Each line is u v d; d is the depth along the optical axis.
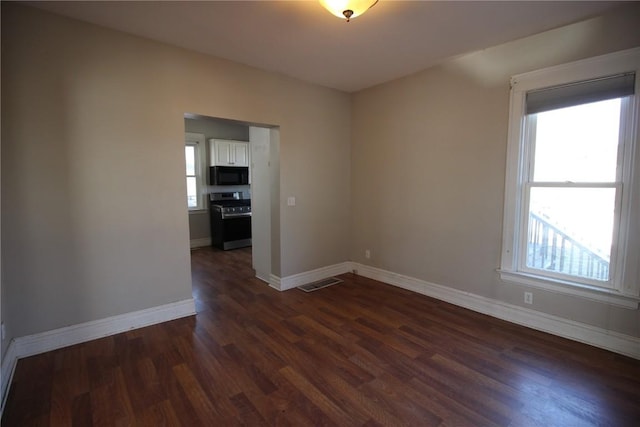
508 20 2.42
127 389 2.04
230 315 3.15
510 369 2.23
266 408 1.87
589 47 2.42
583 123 2.54
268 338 2.70
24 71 2.26
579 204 2.59
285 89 3.68
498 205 3.00
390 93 3.87
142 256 2.84
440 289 3.54
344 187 4.45
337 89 4.21
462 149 3.23
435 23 2.46
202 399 1.95
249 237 6.47
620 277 2.39
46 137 2.37
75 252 2.54
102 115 2.57
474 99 3.10
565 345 2.54
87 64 2.49
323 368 2.27
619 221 2.39
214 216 6.40
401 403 1.91
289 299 3.58
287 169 3.81
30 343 2.39
